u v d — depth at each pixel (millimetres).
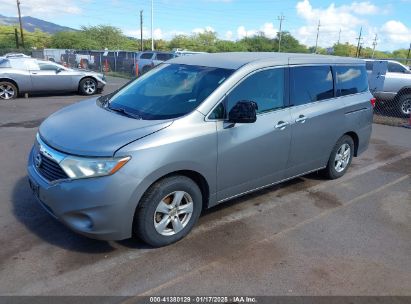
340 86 5234
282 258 3535
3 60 12914
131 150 3170
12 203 4445
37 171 3553
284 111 4367
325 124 4918
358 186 5453
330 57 5211
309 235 3982
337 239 3928
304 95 4656
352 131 5488
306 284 3178
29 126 8523
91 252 3502
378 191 5289
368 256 3637
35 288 2998
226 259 3480
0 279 3082
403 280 3291
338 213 4535
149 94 4164
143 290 3027
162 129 3404
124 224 3260
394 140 8422
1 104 11633
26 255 3424
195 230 3963
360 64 5668
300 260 3516
